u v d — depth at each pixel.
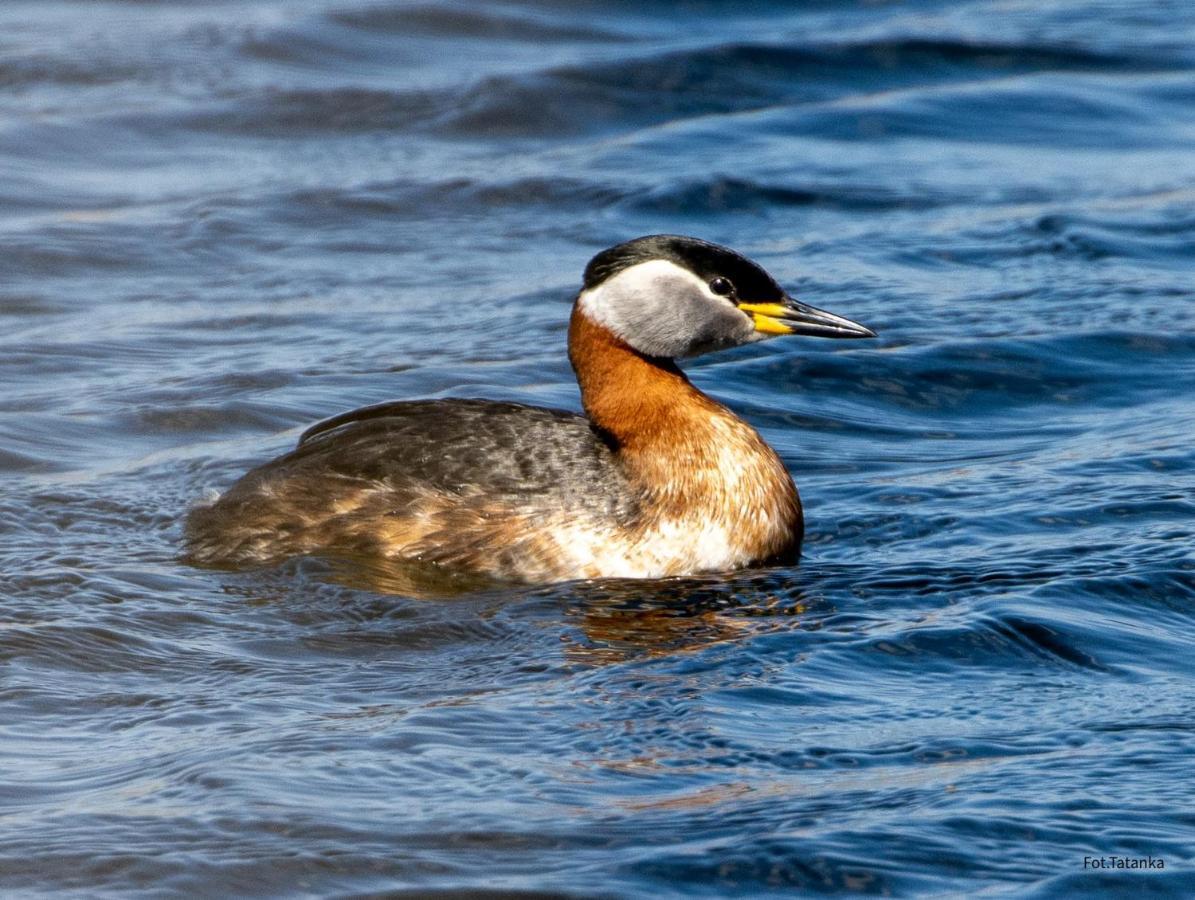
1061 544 12.93
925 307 18.84
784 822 8.98
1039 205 22.25
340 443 13.50
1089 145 24.73
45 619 11.77
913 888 8.43
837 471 14.95
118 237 20.94
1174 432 15.44
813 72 27.00
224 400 16.44
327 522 13.05
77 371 17.25
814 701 10.45
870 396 16.86
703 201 22.41
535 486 12.94
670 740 9.94
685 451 13.00
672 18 29.11
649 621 11.88
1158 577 12.19
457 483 13.01
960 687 10.63
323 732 10.11
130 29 27.73
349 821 9.06
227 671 11.10
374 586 12.51
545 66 26.44
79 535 13.49
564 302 19.27
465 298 19.47
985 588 12.15
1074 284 19.47
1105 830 8.84
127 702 10.64
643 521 12.83
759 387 16.98
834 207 22.33
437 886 8.50
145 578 12.61
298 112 24.98
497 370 17.30
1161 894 8.33
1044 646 11.18
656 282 13.33
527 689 10.72
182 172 23.08
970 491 14.20
